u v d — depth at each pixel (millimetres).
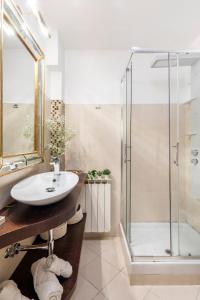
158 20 1814
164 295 1482
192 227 2193
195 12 1708
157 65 2258
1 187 1076
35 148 1595
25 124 1415
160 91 2354
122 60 2377
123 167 2352
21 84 1339
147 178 2355
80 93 2373
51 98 2139
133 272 1567
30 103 1504
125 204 2223
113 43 2219
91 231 2242
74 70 2367
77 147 2373
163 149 2363
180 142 2352
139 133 2342
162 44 2238
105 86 2385
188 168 2303
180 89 2326
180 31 1990
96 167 2381
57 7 1630
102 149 2383
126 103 2252
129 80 2197
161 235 2152
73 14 1719
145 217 2357
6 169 1080
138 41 2172
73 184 1175
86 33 2014
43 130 1765
